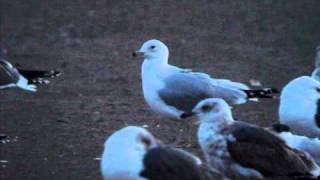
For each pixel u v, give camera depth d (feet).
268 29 82.53
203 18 86.74
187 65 70.79
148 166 35.73
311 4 89.25
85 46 77.87
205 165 37.17
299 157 40.37
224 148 40.47
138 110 56.54
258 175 40.16
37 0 92.84
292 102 45.83
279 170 39.93
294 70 68.74
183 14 88.28
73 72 67.97
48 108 56.95
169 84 50.44
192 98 49.96
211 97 50.03
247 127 40.70
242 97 50.80
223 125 40.86
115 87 63.10
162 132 51.34
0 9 89.81
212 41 79.15
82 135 51.01
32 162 45.88
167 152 36.09
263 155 39.93
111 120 54.13
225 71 68.64
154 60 51.08
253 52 74.95
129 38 80.89
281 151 40.11
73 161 46.03
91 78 65.98
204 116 41.16
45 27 84.53
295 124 45.91
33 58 73.67
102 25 85.05
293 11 87.40
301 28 82.33
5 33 82.64
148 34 82.23
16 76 58.18
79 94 60.90
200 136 41.27
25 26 84.89
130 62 71.56
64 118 54.54
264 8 88.84
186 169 35.73
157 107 51.11
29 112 56.03
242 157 40.06
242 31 82.28
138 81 65.16
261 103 58.34
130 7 90.68
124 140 36.09
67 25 84.99
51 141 49.70
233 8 89.35
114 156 36.06
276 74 67.62
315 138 44.42
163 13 88.69
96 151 47.83
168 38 80.64
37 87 62.39
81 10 89.76
